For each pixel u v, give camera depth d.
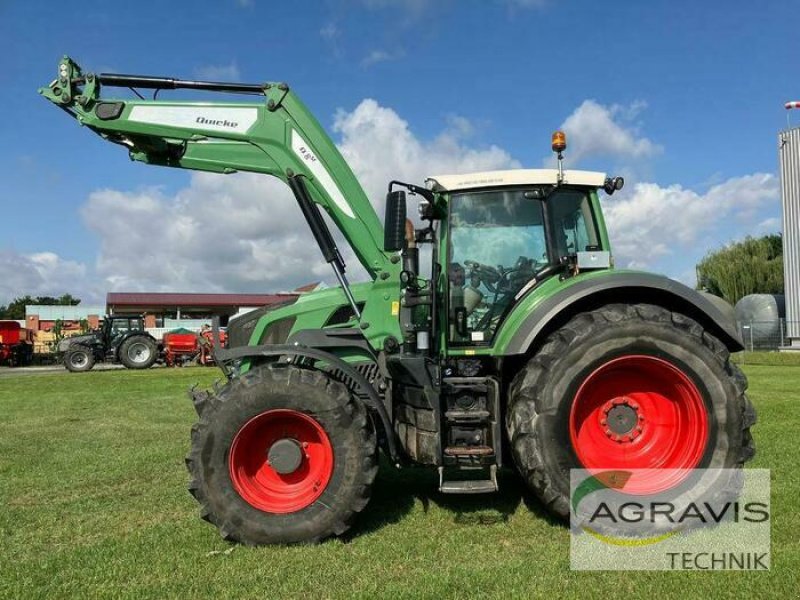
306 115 4.84
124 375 19.53
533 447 4.09
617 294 4.53
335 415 4.02
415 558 3.69
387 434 4.27
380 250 4.78
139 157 5.15
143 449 7.19
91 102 4.87
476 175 4.73
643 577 3.34
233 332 5.45
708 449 4.11
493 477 4.13
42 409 11.02
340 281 4.75
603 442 4.29
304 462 4.14
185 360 25.81
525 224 4.76
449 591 3.20
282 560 3.70
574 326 4.20
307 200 4.79
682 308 4.54
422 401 4.23
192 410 10.70
